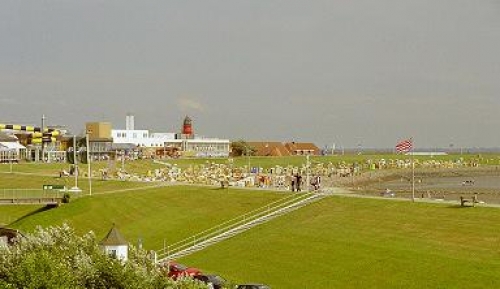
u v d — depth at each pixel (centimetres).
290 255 7712
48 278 4512
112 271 4709
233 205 10906
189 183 14175
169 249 8950
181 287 4550
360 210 9138
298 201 10344
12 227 10788
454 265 6519
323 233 8369
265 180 15188
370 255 7225
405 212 8625
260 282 6850
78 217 11106
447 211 8350
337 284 6562
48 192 12700
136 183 14675
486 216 7856
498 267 6275
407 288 6194
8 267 4678
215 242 8900
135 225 10556
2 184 15438
